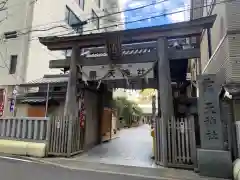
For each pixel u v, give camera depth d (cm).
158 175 606
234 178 552
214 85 657
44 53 1677
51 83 1130
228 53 703
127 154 945
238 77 676
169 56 852
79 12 2172
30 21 1567
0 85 1403
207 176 596
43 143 861
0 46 1593
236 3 724
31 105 1205
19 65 1509
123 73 905
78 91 1014
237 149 623
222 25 771
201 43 1253
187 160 680
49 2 1744
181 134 702
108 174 611
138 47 998
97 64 940
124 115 2964
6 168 644
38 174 586
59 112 1130
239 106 666
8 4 1661
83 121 1016
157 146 759
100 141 1274
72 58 966
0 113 1347
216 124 630
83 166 701
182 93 1291
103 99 1339
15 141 910
